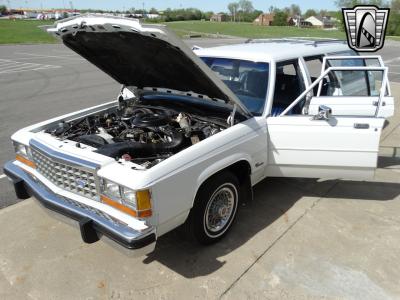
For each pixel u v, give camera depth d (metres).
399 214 4.09
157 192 2.76
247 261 3.37
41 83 12.37
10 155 5.86
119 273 3.25
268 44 4.81
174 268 3.30
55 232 3.82
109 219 2.86
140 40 3.20
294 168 3.98
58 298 2.99
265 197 4.45
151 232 2.79
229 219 3.71
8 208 4.28
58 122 4.03
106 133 3.75
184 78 3.74
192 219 3.31
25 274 3.25
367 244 3.58
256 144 3.70
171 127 3.70
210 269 3.28
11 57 19.67
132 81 4.52
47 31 3.69
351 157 3.81
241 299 2.95
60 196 3.16
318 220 3.98
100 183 2.87
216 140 3.28
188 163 3.00
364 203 4.32
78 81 12.83
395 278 3.15
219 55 4.43
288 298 2.96
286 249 3.52
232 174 3.56
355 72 4.93
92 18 3.17
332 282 3.11
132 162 3.08
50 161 3.17
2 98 9.99
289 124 3.82
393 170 5.16
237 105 3.60
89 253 3.51
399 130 6.95
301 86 4.28
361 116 3.75
